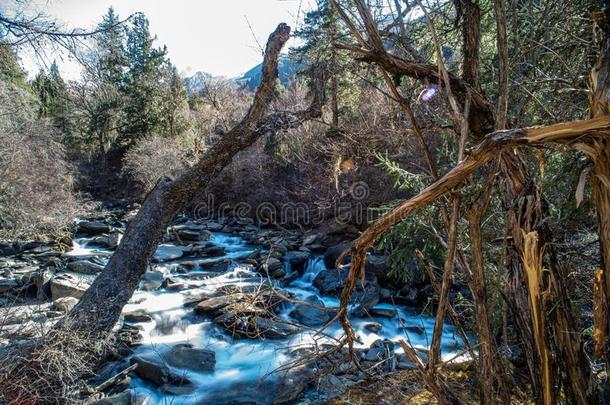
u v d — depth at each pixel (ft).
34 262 31.37
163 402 14.43
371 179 32.04
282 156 41.68
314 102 12.30
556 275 4.65
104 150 83.15
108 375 15.28
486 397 4.73
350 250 4.39
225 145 16.78
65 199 42.37
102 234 43.86
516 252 4.76
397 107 8.28
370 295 22.84
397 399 9.57
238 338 19.07
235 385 15.42
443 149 12.61
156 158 61.41
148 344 18.63
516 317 4.92
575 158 8.54
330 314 21.61
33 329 12.62
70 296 22.97
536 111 8.19
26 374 10.85
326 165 33.35
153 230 16.37
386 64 5.12
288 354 16.61
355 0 5.01
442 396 4.68
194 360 16.98
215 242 41.88
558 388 4.78
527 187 4.67
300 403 13.10
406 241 15.14
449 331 18.67
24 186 35.65
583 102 7.39
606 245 3.94
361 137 8.16
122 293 15.49
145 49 79.97
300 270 32.48
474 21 5.05
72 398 11.53
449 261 4.33
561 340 4.65
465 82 5.01
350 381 13.76
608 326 4.26
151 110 78.18
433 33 4.40
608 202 3.83
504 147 3.55
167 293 25.41
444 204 5.33
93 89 26.96
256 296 7.50
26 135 38.52
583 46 7.56
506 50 4.17
